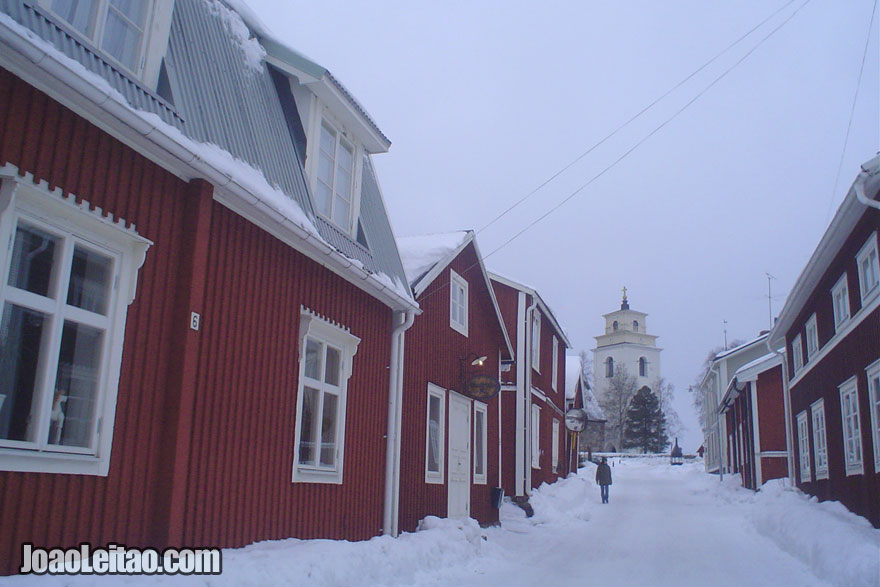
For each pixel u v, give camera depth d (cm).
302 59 871
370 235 1057
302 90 903
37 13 502
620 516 1964
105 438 554
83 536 530
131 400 582
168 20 647
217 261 691
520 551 1267
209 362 673
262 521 751
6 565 470
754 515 1736
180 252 641
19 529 481
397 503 1076
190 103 665
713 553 1254
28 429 501
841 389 1348
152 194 609
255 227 757
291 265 826
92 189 545
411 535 1059
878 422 1133
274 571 642
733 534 1560
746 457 2825
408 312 1103
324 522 883
